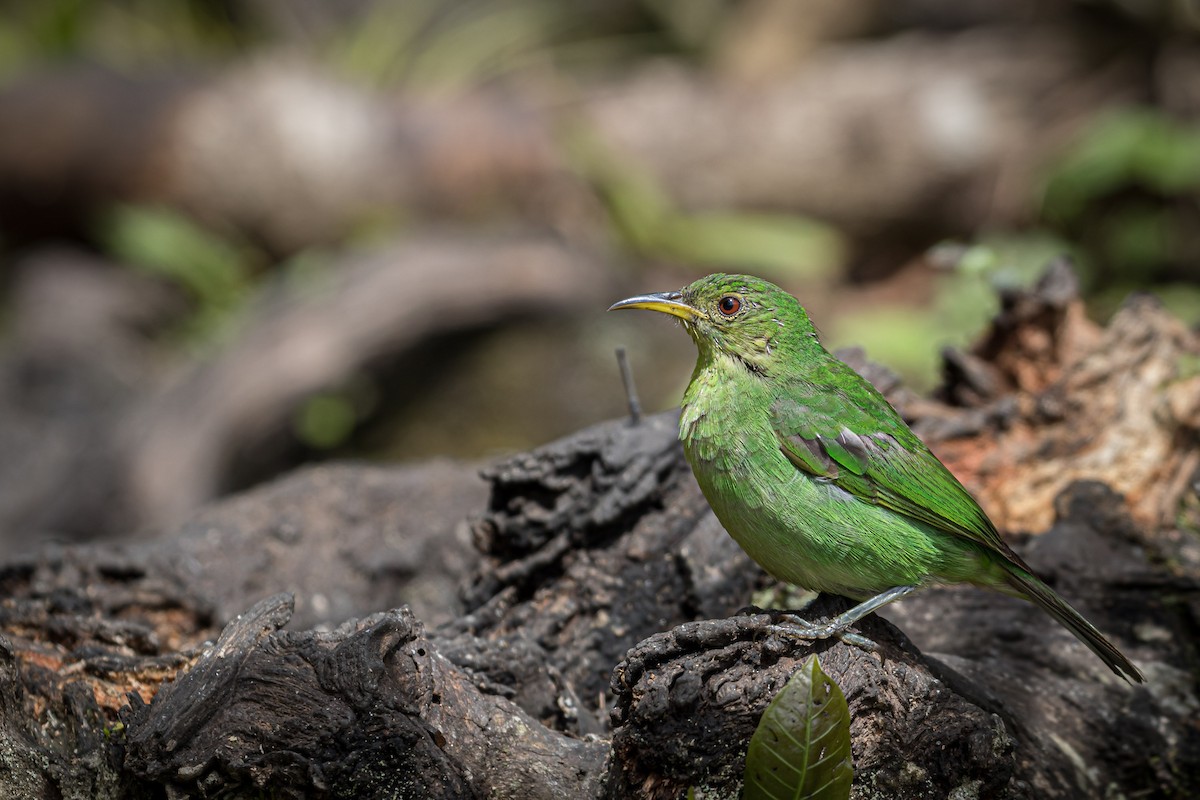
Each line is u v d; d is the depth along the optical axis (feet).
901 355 45.91
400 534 25.34
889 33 64.90
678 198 56.95
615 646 21.21
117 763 17.37
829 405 18.71
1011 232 55.88
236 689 16.93
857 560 18.43
